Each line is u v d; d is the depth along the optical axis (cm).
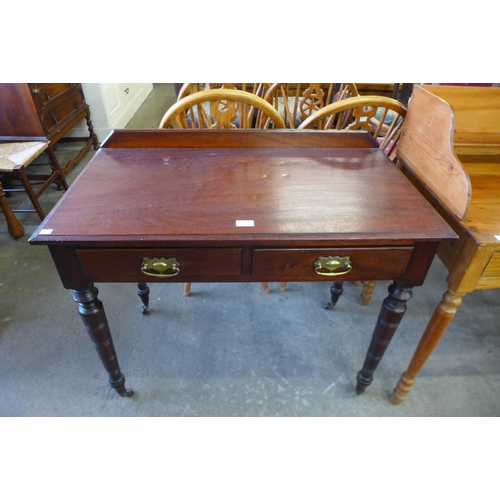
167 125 139
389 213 95
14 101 207
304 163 120
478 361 151
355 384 142
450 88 119
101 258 90
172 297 179
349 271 95
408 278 97
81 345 154
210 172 113
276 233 87
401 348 155
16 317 166
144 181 107
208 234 86
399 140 134
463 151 130
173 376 144
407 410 134
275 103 197
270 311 172
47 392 138
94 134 311
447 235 88
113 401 135
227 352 153
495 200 109
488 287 100
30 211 218
